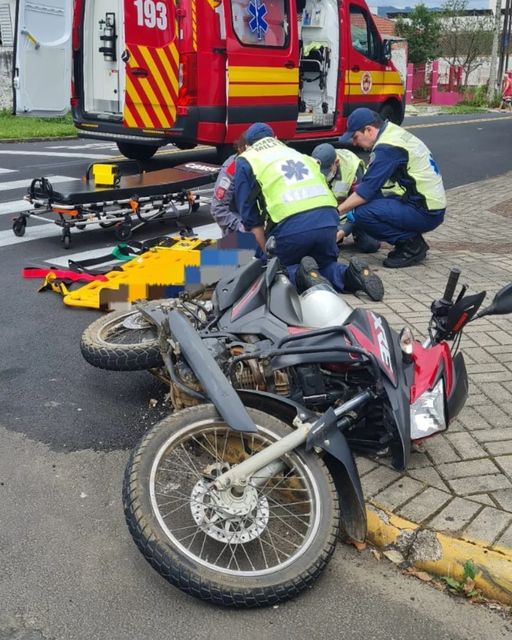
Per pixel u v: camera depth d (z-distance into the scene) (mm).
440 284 6500
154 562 2770
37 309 5930
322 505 2973
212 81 9680
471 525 3166
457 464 3619
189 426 2977
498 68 41531
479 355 4895
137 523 2787
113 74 10672
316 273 4188
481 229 8781
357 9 12328
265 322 3535
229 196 6211
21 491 3621
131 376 4859
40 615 2848
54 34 12625
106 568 3109
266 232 5281
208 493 2965
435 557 3072
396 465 3479
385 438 3475
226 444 3191
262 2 10117
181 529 3111
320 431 3006
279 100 10656
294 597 2924
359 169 7637
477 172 13234
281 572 2859
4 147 14469
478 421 4031
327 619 2854
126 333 4730
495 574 2945
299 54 11156
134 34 9805
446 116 26156
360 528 3072
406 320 5555
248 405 3184
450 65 40469
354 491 3014
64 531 3336
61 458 3908
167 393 4625
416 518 3221
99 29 10625
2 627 2781
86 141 15969
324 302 3621
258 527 3018
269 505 3322
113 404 4484
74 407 4434
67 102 13047
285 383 3434
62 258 7188
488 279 6672
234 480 2869
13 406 4422
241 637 2756
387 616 2881
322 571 2924
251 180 5176
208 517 3010
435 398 3451
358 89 12477
